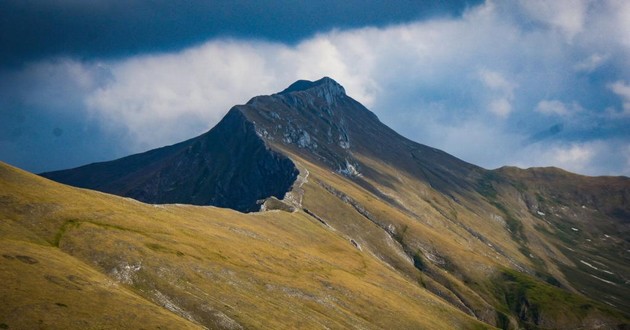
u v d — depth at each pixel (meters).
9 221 113.62
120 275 108.62
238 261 144.62
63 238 114.94
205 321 105.19
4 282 85.88
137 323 88.81
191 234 149.00
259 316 115.88
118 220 134.12
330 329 127.69
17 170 140.75
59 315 82.31
